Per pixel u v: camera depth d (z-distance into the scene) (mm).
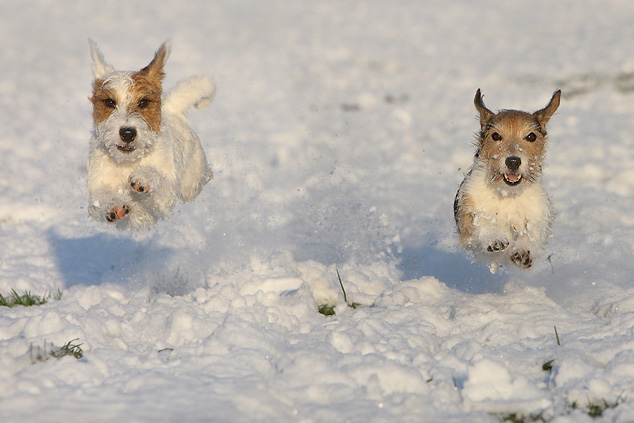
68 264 11625
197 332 7848
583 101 25688
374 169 18703
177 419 5766
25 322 7965
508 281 10562
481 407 6328
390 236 13172
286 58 34312
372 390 6375
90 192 9570
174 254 11828
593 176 17516
